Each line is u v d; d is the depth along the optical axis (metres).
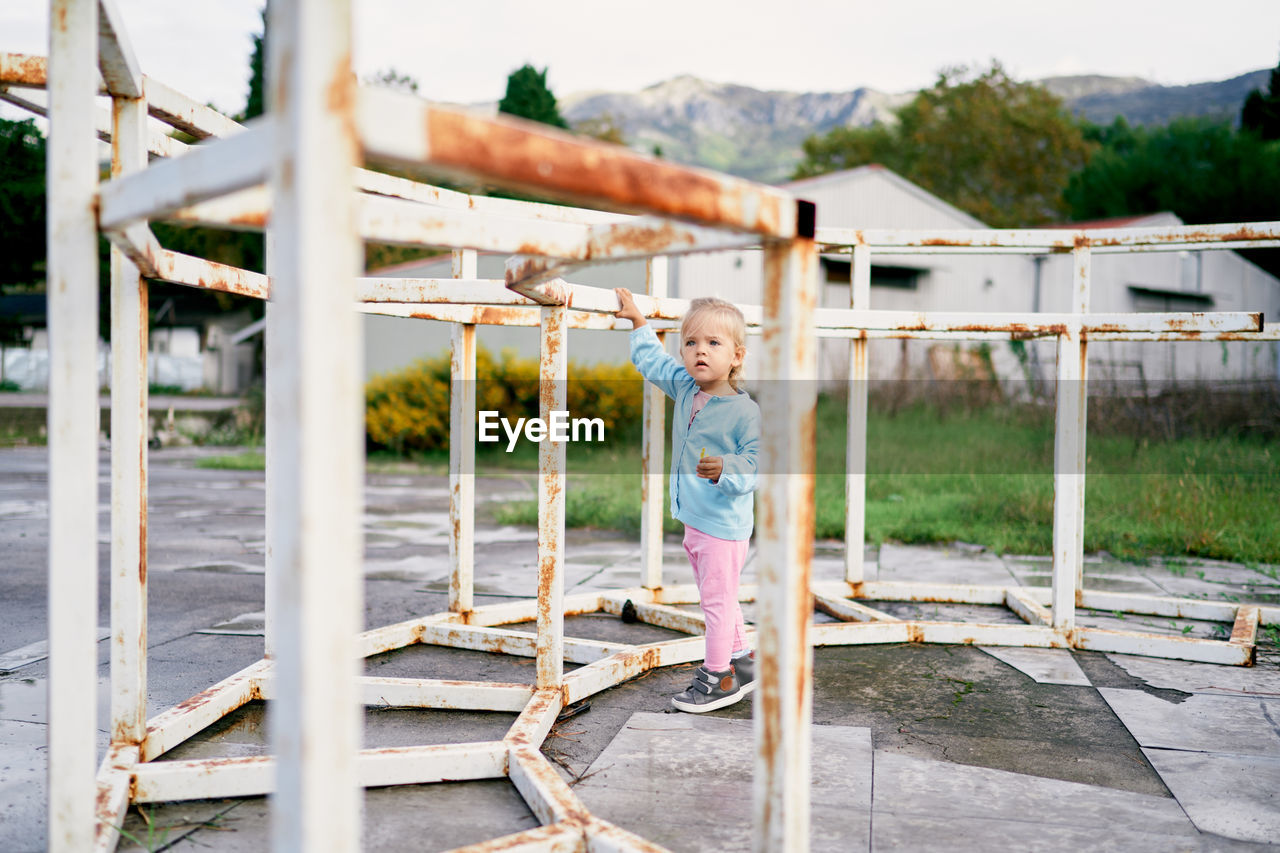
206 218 1.22
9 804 1.73
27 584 4.04
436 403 13.38
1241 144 33.62
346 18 0.75
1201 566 4.80
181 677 2.65
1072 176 39.03
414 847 1.60
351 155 0.75
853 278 3.61
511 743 1.94
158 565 4.71
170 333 34.34
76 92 1.19
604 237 1.29
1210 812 1.80
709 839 1.65
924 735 2.23
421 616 3.51
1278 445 8.86
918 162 43.03
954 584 4.09
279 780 0.77
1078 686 2.65
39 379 30.50
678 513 2.60
